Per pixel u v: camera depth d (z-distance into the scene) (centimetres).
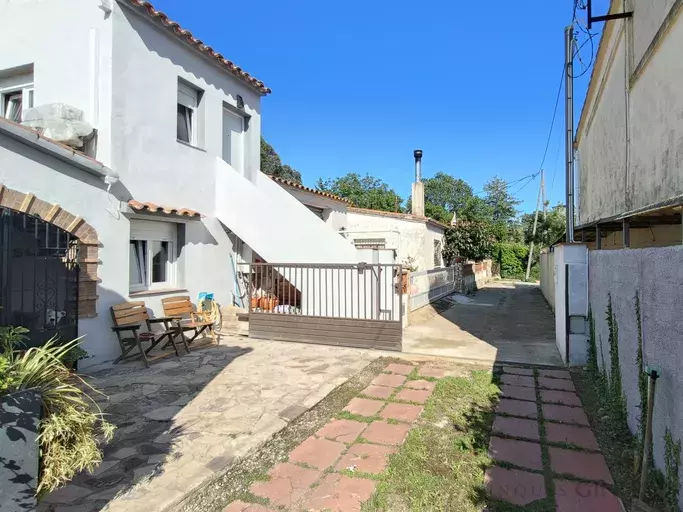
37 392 229
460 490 320
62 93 727
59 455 234
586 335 673
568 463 361
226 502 305
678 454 277
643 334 350
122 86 708
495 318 1215
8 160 542
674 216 431
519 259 3512
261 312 871
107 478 327
